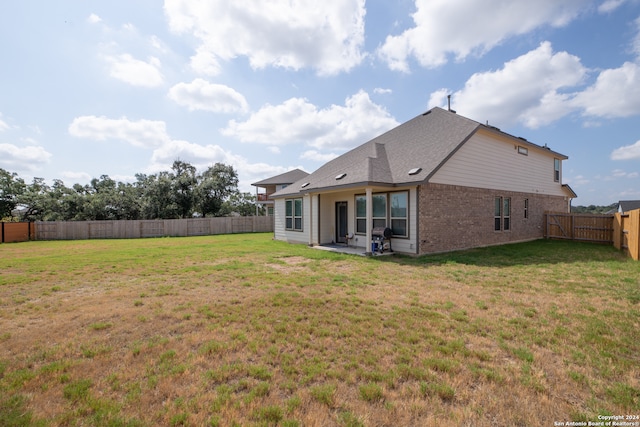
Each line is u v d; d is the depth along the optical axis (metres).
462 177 11.62
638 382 2.69
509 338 3.63
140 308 4.86
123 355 3.28
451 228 11.20
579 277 6.88
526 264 8.54
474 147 12.12
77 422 2.21
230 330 3.93
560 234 15.66
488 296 5.40
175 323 4.21
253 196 40.00
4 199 25.75
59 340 3.69
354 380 2.74
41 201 26.27
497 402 2.41
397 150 12.98
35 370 2.97
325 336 3.75
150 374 2.87
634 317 4.29
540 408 2.34
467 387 2.63
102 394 2.56
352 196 12.95
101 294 5.79
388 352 3.29
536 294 5.52
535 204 15.73
